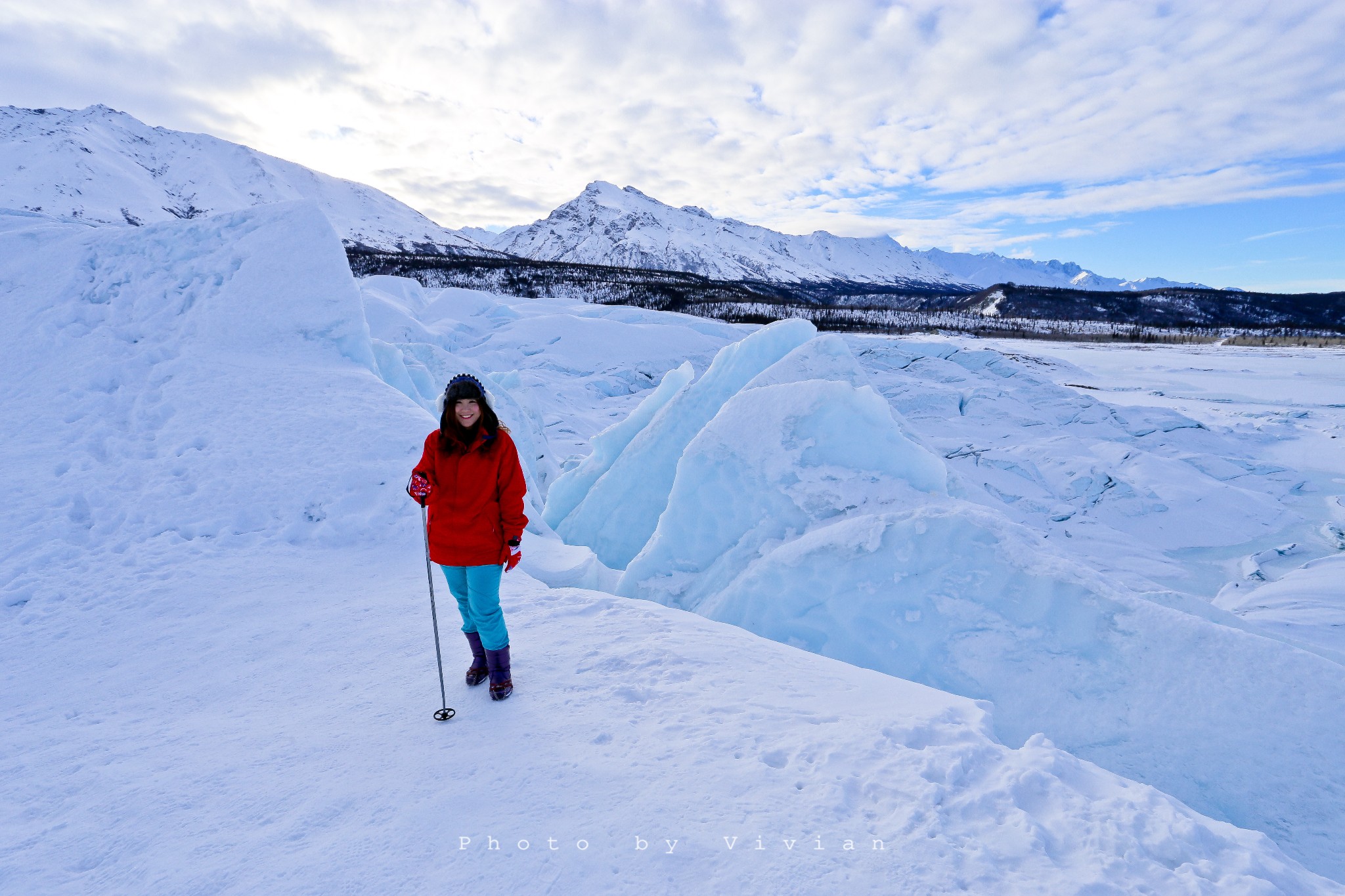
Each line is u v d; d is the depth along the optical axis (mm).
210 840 2139
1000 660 4551
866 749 2438
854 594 5312
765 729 2625
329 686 3328
